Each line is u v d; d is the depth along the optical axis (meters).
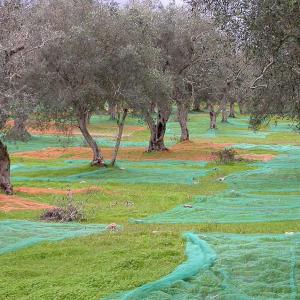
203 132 51.78
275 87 18.83
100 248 10.46
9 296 7.82
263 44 12.77
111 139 44.28
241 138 46.34
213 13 13.82
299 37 12.53
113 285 8.05
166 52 31.44
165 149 34.69
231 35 13.45
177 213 15.41
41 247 10.66
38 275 8.88
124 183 22.97
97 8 25.08
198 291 7.54
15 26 19.30
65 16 24.80
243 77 32.50
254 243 9.94
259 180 22.98
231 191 19.77
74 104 25.23
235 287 7.57
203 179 23.97
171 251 9.76
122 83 24.77
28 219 14.44
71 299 7.53
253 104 23.36
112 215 15.36
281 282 7.76
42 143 40.06
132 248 10.25
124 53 23.61
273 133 51.41
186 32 30.80
